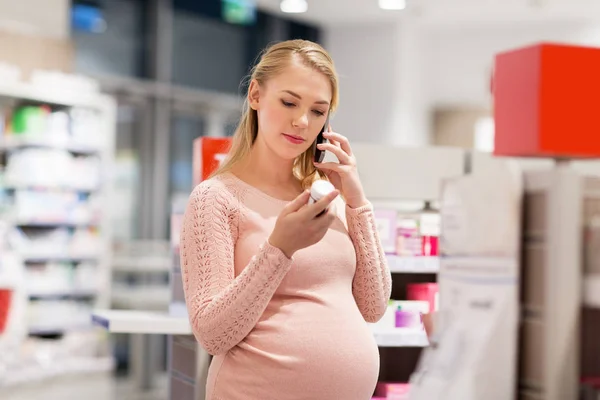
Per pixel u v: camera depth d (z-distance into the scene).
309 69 1.86
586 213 2.25
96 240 7.78
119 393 6.77
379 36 11.36
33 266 7.45
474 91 12.09
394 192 3.43
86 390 6.88
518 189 2.36
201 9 10.67
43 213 7.39
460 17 10.82
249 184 1.95
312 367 1.82
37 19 8.11
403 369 3.45
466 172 3.47
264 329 1.84
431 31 11.59
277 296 1.86
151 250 8.58
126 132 9.87
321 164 2.00
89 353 7.57
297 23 11.69
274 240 1.75
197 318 1.80
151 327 3.03
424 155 3.46
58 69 7.71
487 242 2.41
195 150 3.36
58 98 7.45
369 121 11.39
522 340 2.34
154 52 10.05
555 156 2.43
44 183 7.36
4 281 6.52
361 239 2.00
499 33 11.22
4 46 7.32
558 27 10.88
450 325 2.53
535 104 2.35
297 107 1.86
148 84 9.93
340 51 11.62
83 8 9.32
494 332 2.38
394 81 11.23
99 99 7.76
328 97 1.89
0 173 7.25
